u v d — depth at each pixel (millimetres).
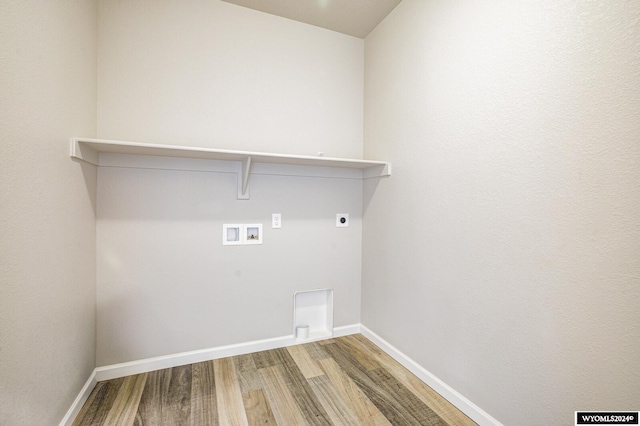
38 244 1081
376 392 1622
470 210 1431
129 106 1745
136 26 1758
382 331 2129
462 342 1477
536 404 1149
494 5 1299
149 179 1792
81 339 1471
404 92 1896
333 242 2307
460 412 1470
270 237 2105
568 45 1033
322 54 2244
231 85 1980
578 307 1019
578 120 1009
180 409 1466
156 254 1816
